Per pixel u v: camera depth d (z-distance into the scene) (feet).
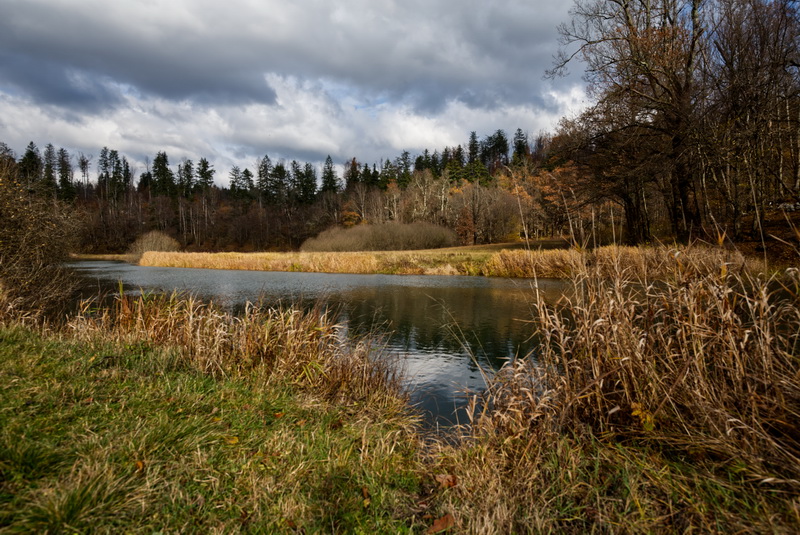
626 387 11.69
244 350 19.16
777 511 7.22
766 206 66.49
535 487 9.21
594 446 10.66
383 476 9.84
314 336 20.08
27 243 33.12
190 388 13.47
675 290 12.90
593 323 13.01
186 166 328.90
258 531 7.06
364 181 298.56
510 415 12.53
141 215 267.18
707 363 12.19
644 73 70.79
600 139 80.84
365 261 101.55
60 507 6.27
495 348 29.30
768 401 9.84
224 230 264.72
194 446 9.33
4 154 38.86
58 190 250.16
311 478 9.00
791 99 66.44
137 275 89.15
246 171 323.37
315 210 267.59
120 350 17.01
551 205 119.34
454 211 208.13
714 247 13.88
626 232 98.17
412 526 7.65
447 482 10.01
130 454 8.44
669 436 10.23
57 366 13.34
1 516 6.02
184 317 21.25
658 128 72.84
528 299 51.83
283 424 11.84
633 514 7.65
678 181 75.36
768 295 10.63
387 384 19.34
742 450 8.84
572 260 14.39
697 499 7.82
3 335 15.89
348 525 7.60
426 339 31.96
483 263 91.50
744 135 64.13
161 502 7.24
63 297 37.04
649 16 75.51
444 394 20.13
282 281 76.48
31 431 8.52
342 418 13.85
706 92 72.28
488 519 7.64
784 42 67.46
